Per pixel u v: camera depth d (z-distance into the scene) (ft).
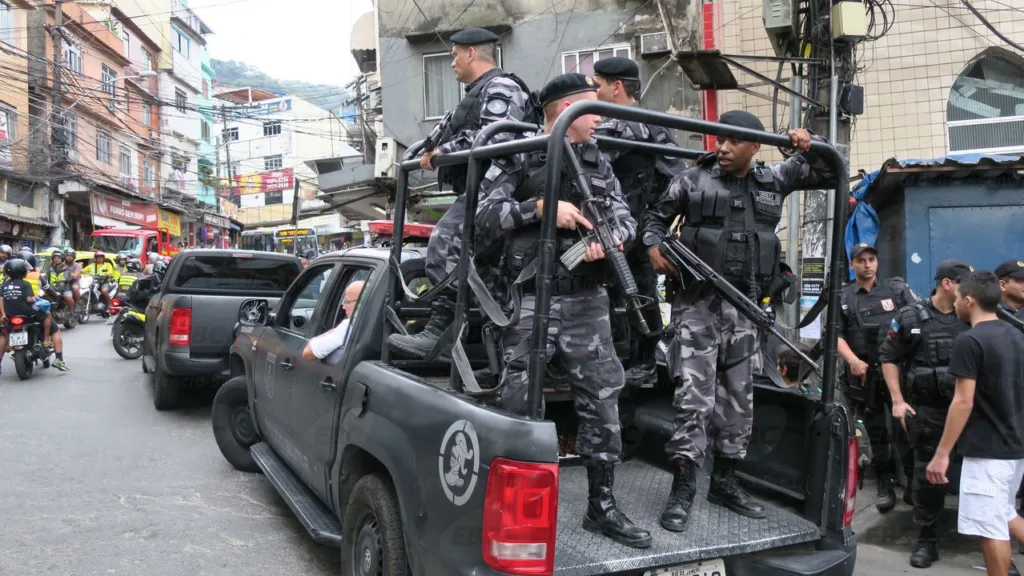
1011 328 11.65
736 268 9.76
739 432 10.12
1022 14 32.55
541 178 8.84
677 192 10.18
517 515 7.21
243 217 183.93
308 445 12.67
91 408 25.68
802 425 9.91
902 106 33.94
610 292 10.96
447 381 10.72
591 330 9.00
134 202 102.89
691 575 8.55
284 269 27.02
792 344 9.67
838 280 9.61
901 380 14.69
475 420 7.76
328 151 186.19
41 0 84.48
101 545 13.88
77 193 89.04
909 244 20.08
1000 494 11.44
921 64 33.68
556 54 47.39
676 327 10.19
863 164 34.42
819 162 9.83
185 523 15.14
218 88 203.21
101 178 94.32
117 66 105.09
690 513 9.91
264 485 17.71
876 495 17.30
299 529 14.99
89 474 18.28
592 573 7.93
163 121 123.75
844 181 9.55
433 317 11.18
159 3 127.95
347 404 10.90
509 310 9.30
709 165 10.10
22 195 81.46
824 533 9.29
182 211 118.73
